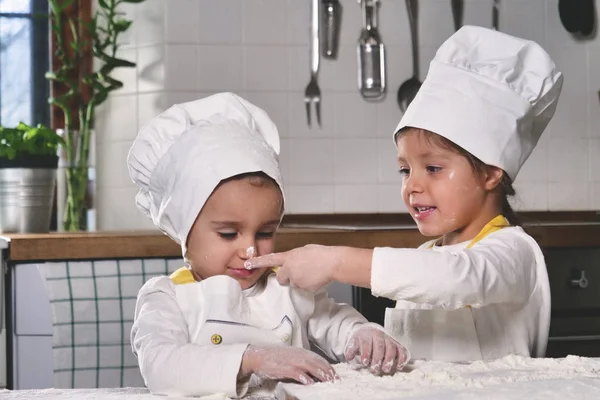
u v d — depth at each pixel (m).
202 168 1.15
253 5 2.68
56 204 2.68
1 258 2.04
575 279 2.19
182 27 2.64
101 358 2.02
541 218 2.75
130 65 2.56
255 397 0.97
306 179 2.71
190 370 0.99
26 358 2.05
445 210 1.28
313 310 1.25
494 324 1.28
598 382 0.88
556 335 2.18
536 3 2.80
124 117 2.65
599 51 2.83
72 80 2.71
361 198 2.73
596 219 2.67
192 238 1.18
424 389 0.87
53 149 2.35
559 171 2.81
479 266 1.10
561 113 2.81
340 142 2.73
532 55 1.31
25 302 2.04
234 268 1.17
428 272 1.06
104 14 2.67
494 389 0.85
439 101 1.28
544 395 0.82
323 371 0.95
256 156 1.16
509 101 1.29
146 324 1.12
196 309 1.16
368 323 1.24
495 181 1.29
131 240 2.06
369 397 0.83
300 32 2.71
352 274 1.08
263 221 1.16
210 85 2.66
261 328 1.18
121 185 2.65
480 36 1.32
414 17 2.75
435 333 1.29
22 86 2.74
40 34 2.75
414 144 1.29
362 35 2.73
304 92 2.71
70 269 2.03
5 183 2.29
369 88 2.73
